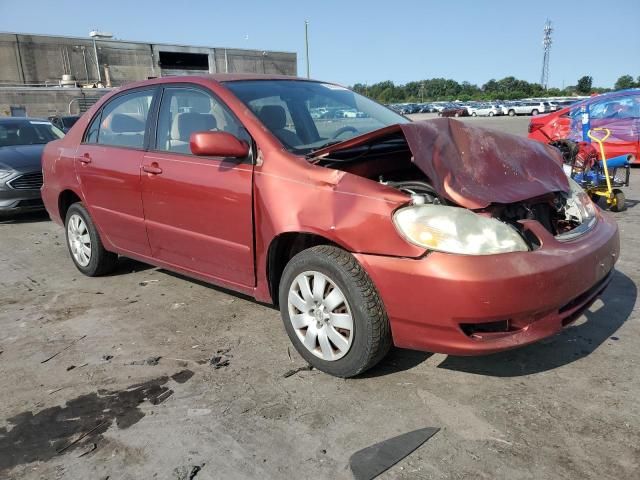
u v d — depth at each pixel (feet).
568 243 9.42
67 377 10.50
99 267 16.29
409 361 10.64
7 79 180.14
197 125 12.45
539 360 10.52
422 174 11.85
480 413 8.86
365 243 9.11
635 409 8.82
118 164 14.20
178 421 8.92
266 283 11.17
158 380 10.27
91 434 8.66
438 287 8.43
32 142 29.96
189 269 13.06
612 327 11.82
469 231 8.59
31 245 21.44
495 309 8.33
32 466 7.96
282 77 14.06
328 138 12.23
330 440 8.30
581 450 7.88
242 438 8.42
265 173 10.73
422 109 221.66
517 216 9.70
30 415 9.25
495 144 10.68
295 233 10.36
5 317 13.67
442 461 7.74
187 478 7.58
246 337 12.01
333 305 9.72
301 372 10.38
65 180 16.34
